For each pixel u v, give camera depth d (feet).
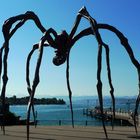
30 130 56.90
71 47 48.44
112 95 50.37
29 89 51.26
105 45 48.24
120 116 222.07
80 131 54.75
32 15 47.03
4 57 46.14
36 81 37.06
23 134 50.31
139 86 47.19
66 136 47.32
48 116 375.45
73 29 47.21
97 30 41.09
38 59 38.19
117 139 43.70
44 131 54.90
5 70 46.32
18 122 117.70
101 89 40.04
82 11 45.55
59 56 48.78
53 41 46.96
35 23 47.50
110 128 61.57
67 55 49.47
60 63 49.44
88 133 51.29
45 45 48.06
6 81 46.78
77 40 47.60
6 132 53.62
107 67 48.98
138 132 53.16
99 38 40.45
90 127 63.57
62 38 47.47
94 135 48.42
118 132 53.16
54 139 44.06
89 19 42.91
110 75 49.34
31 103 36.86
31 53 51.88
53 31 45.42
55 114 431.84
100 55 39.91
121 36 46.75
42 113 464.24
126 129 59.47
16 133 51.88
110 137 45.98
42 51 38.91
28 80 51.90
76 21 46.52
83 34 47.37
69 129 58.70
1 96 48.55
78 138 44.88
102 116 42.16
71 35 47.42
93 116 335.06
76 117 347.36
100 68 39.73
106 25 46.37
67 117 347.77
